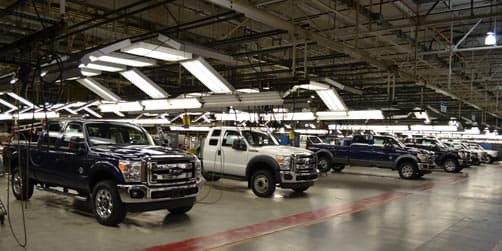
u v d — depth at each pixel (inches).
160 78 772.6
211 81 398.3
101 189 300.2
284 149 470.0
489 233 303.4
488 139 1471.5
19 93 390.3
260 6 394.0
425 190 554.6
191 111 580.4
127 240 258.5
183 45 325.4
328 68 642.8
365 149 755.4
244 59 637.3
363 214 367.6
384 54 596.1
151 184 291.1
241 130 496.7
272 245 256.4
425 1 441.4
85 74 374.3
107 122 351.9
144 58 340.2
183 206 319.6
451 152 892.0
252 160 465.7
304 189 487.2
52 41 255.1
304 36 380.2
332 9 412.5
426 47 560.1
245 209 376.2
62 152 339.0
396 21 499.5
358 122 983.0
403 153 711.7
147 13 466.6
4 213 297.3
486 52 587.2
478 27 519.5
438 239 282.8
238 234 281.1
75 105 549.6
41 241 251.9
